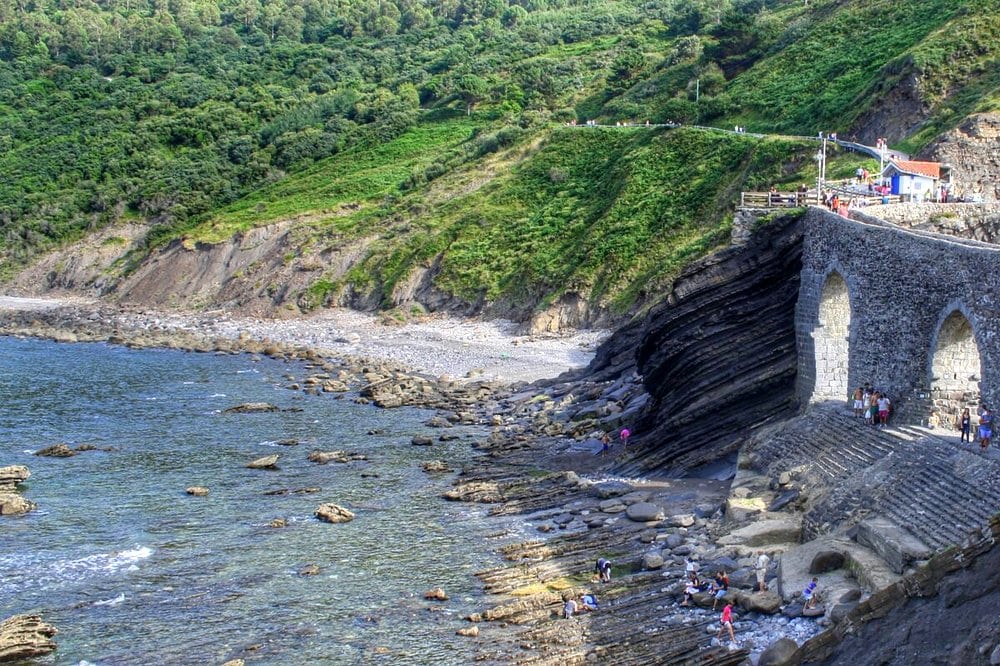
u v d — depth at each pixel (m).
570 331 106.31
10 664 36.00
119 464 63.16
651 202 116.00
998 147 88.00
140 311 144.75
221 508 53.44
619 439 62.31
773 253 56.53
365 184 162.88
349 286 133.62
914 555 32.91
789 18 153.25
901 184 67.88
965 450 37.75
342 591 41.44
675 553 41.72
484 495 53.41
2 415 78.56
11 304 156.75
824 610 33.31
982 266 39.00
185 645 37.03
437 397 82.56
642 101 154.25
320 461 62.81
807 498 42.97
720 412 54.94
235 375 97.81
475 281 122.06
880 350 46.44
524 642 35.66
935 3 126.50
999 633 25.97
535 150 146.12
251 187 178.75
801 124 118.81
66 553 46.84
